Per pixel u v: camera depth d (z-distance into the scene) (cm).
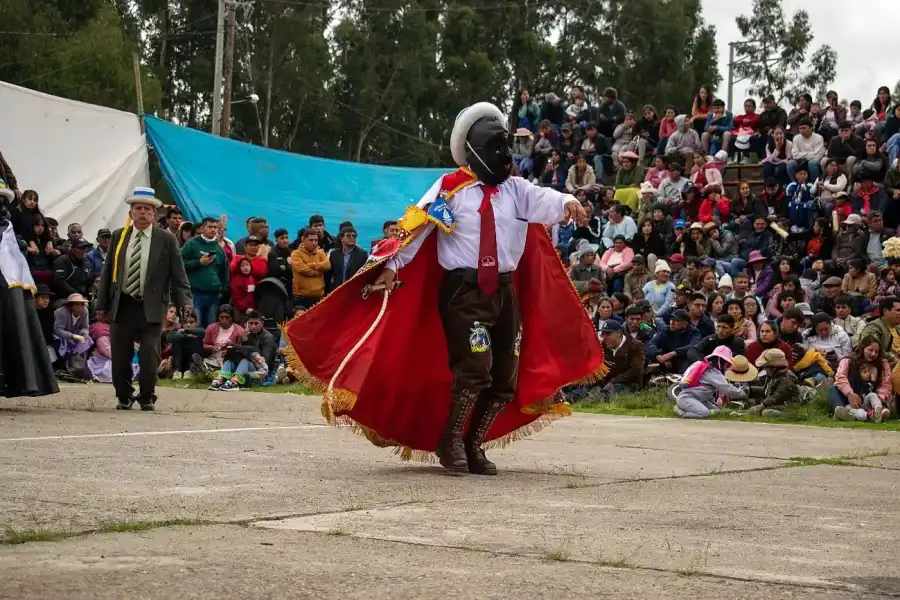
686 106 5588
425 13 5231
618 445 805
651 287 1599
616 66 5506
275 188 2142
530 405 637
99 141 2052
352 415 616
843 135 1784
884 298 1188
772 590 329
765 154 2073
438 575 335
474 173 614
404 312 617
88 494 485
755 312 1370
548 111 2409
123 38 4512
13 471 559
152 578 321
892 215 1673
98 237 1728
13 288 945
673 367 1364
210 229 1645
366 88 5006
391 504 479
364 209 2180
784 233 1672
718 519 459
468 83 5156
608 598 313
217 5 5119
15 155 1986
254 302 1641
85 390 1356
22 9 4206
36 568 331
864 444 846
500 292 610
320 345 603
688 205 1838
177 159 2081
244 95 4956
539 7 5491
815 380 1245
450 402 626
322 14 5094
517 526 429
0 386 949
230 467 599
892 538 425
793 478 612
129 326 1044
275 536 394
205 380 1536
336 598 302
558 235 1902
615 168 2191
